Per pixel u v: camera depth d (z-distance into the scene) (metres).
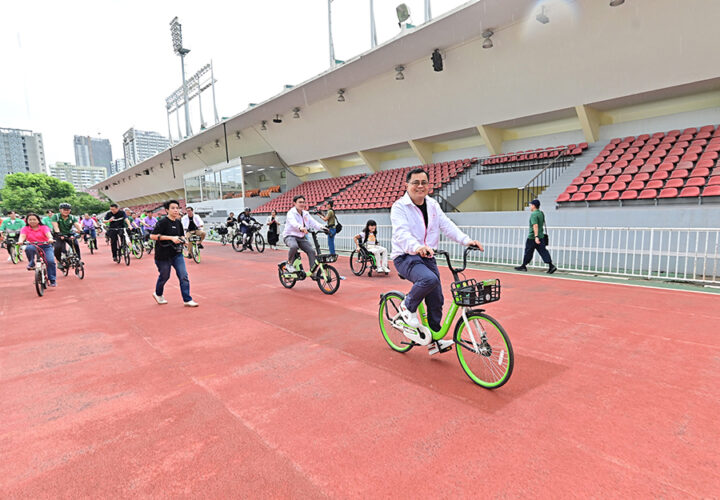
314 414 2.79
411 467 2.19
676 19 9.34
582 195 10.23
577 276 7.82
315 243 6.72
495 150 15.73
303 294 6.80
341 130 19.78
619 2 9.13
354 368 3.58
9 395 3.23
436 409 2.81
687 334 4.24
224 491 2.04
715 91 11.12
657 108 12.30
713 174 8.74
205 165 32.41
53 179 81.88
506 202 17.34
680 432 2.46
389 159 21.42
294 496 1.99
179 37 30.39
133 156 48.44
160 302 6.36
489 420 2.65
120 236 11.59
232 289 7.43
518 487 2.01
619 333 4.31
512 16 10.78
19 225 13.80
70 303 6.62
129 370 3.69
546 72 12.01
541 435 2.46
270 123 22.48
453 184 15.77
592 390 3.03
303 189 24.42
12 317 5.74
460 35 11.89
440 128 16.17
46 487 2.11
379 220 14.11
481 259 10.33
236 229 16.03
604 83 11.45
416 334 3.59
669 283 6.89
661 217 8.28
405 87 15.27
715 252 6.53
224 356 3.97
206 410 2.90
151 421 2.77
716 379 3.18
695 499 1.90
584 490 1.98
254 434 2.56
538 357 3.70
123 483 2.13
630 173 10.41
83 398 3.14
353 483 2.07
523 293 6.32
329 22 16.11
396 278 8.23
